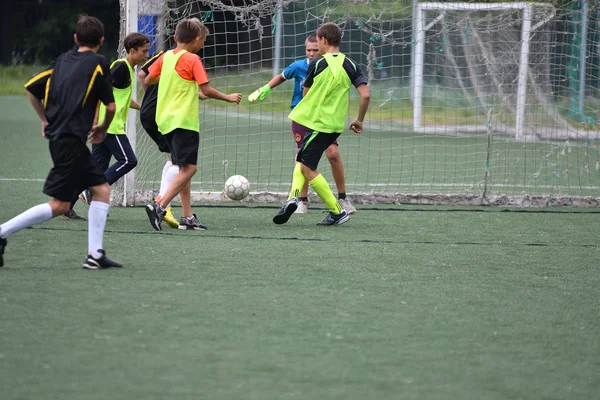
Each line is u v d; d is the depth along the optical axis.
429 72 41.00
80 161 11.66
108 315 9.88
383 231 16.67
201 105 48.75
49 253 13.30
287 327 9.65
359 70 16.91
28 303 10.27
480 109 40.09
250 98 18.34
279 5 22.73
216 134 38.75
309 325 9.76
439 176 26.98
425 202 21.16
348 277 12.33
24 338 8.95
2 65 77.62
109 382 7.75
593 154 31.28
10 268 12.14
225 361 8.41
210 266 12.75
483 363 8.65
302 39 48.22
